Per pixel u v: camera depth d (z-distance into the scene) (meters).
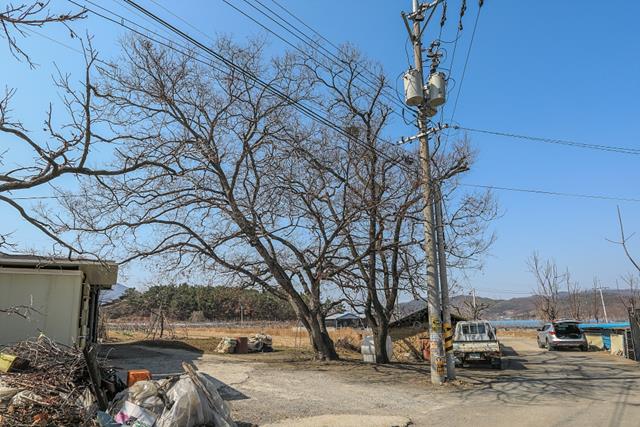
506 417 10.73
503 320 93.25
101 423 7.56
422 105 16.70
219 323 66.06
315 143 19.61
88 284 19.33
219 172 17.94
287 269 20.33
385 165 20.25
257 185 19.03
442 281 16.86
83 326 18.30
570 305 52.44
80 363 8.91
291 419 10.02
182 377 8.67
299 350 29.09
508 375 18.38
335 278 20.31
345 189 20.11
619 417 10.66
